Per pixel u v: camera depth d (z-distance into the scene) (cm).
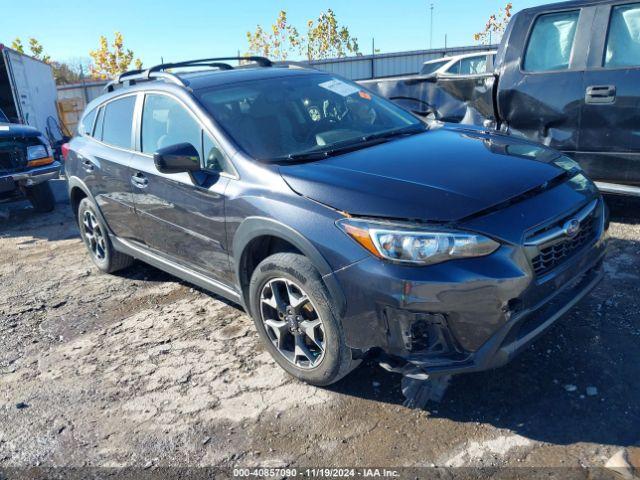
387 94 736
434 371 249
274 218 287
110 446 279
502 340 246
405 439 262
